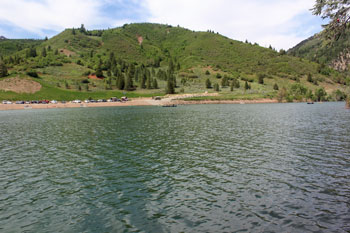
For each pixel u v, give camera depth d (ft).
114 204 52.08
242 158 83.87
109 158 86.43
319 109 300.81
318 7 57.26
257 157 84.94
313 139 113.50
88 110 334.44
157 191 58.13
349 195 54.19
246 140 113.70
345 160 79.66
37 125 179.63
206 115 237.86
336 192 55.77
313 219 44.78
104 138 123.54
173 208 49.83
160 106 407.64
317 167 73.20
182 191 57.82
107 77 628.28
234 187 59.52
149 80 587.27
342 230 41.27
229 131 139.23
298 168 72.59
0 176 69.56
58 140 120.37
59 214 48.47
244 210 48.49
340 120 183.93
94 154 92.22
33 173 72.02
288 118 202.49
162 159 84.12
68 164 80.18
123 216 47.16
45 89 482.28
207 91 553.64
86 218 46.75
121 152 94.53
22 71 559.79
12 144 112.37
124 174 69.97
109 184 62.90
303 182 61.82
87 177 68.08
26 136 133.18
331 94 578.66
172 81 549.54
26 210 50.21
